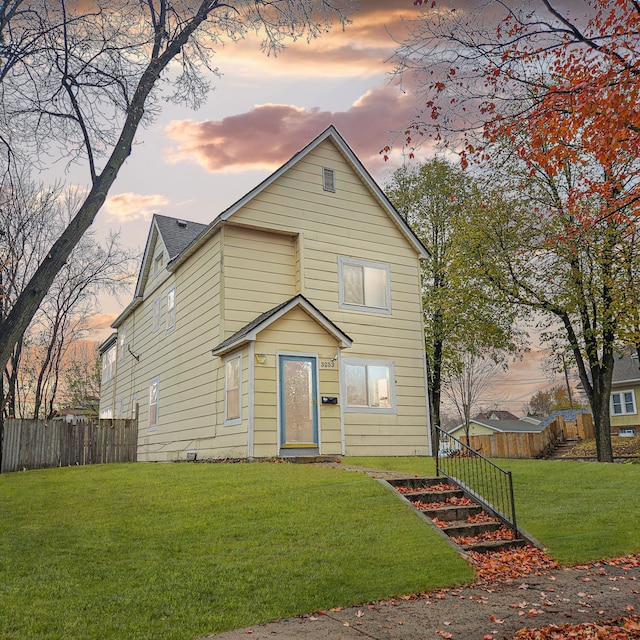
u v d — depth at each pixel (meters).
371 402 18.88
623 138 7.80
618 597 6.96
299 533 8.59
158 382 22.38
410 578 7.29
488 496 12.02
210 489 10.89
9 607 6.07
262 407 15.38
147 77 10.00
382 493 10.51
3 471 16.34
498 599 6.85
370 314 19.48
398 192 29.16
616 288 18.84
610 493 12.12
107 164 9.18
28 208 22.36
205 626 5.86
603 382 21.81
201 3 10.44
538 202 20.45
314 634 5.70
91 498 10.67
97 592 6.57
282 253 18.41
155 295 23.73
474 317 23.77
